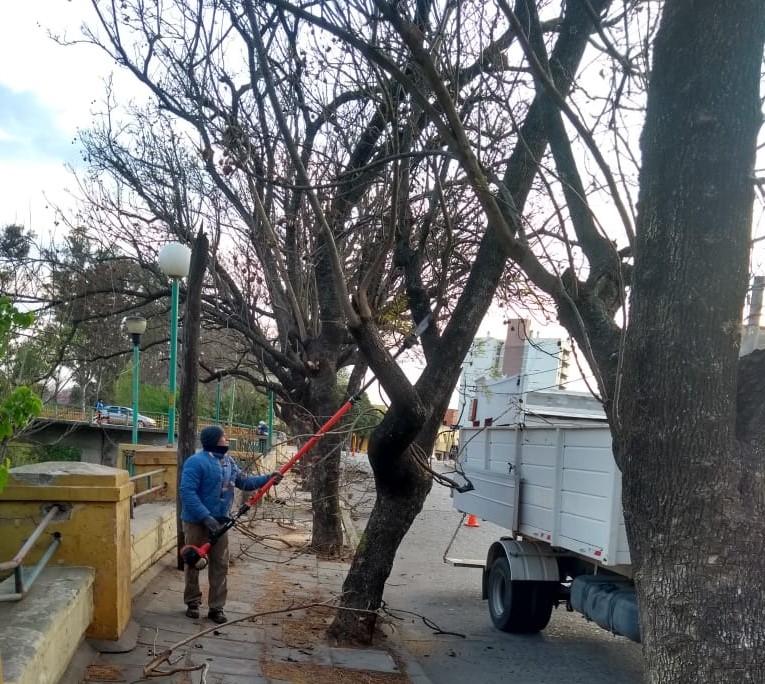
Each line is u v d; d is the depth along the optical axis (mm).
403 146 7754
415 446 6801
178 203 13570
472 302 6988
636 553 3191
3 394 8680
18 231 16547
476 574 11719
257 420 30406
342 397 13938
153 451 10094
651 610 3025
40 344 13188
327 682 5566
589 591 7215
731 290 3109
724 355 3086
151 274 18297
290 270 11930
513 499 8648
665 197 3209
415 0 6336
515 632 8289
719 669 2787
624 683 6664
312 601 7961
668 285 3164
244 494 12336
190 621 6480
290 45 7355
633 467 3213
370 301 11688
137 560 7352
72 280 17406
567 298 4230
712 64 3090
